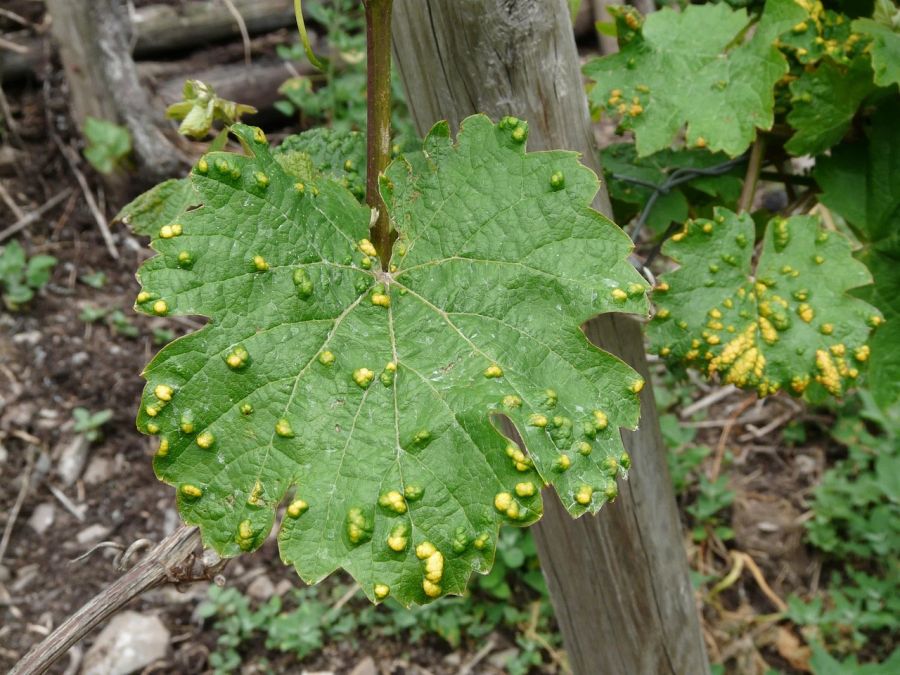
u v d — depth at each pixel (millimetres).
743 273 360
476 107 338
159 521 851
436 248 270
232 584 826
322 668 778
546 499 442
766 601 876
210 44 1110
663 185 435
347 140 353
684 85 378
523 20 317
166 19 1072
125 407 916
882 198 393
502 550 818
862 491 894
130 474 884
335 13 1082
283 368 245
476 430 240
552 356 254
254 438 240
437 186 274
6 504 843
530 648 793
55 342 952
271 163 257
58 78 1052
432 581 231
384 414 246
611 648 504
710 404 1043
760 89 365
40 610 785
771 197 856
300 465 240
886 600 827
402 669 789
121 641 761
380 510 235
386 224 277
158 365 235
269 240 252
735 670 816
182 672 758
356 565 232
